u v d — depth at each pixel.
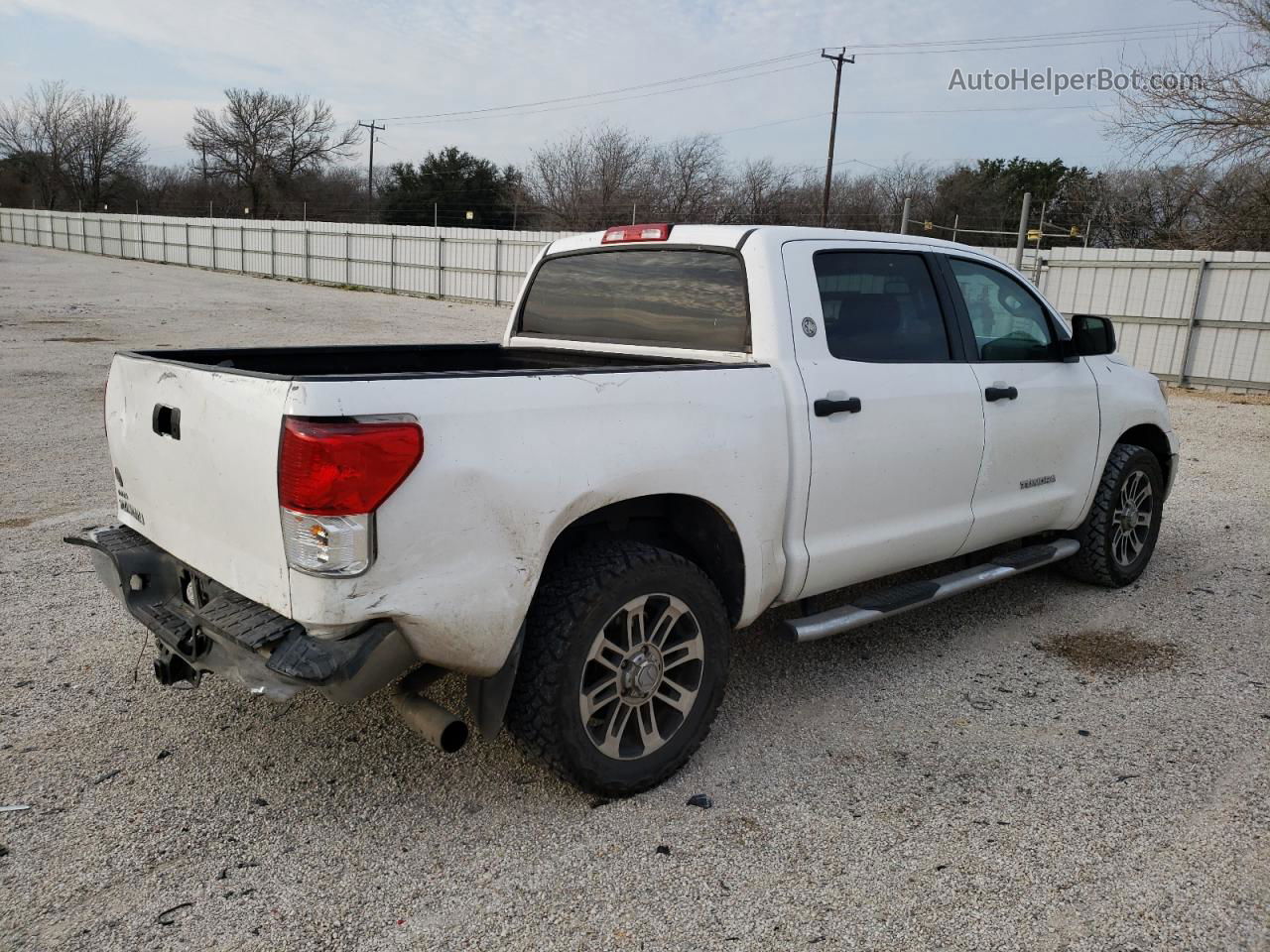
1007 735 3.53
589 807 3.00
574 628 2.81
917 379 3.82
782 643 4.41
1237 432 11.11
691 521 3.29
